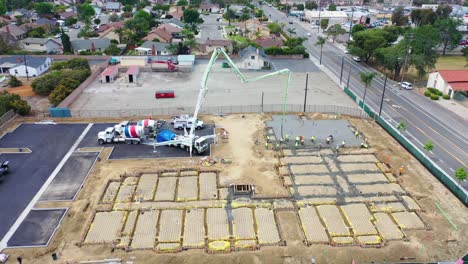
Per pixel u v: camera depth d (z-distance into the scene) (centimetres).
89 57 11031
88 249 3597
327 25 15950
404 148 5697
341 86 8681
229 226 3938
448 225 3966
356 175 4909
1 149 5500
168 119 6706
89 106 7306
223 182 4716
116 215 4100
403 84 8669
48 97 7788
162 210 4188
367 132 6247
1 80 8950
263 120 6662
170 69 9888
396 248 3622
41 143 5722
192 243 3691
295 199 4391
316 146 5669
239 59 10775
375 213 4159
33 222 3966
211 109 7031
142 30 13862
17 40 12500
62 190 4528
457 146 5834
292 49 11450
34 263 3422
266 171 4981
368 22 16875
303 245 3662
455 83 8056
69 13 17488
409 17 17662
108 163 5166
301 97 7925
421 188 4634
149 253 3547
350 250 3584
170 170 4991
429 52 9075
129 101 7631
